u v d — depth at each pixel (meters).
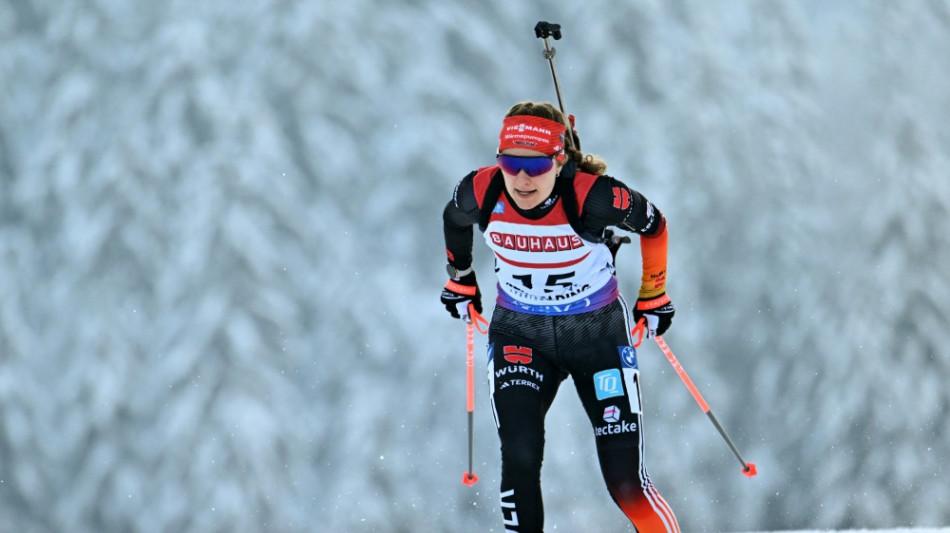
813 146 85.75
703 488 68.19
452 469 66.88
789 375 72.50
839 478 61.28
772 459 69.62
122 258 69.31
